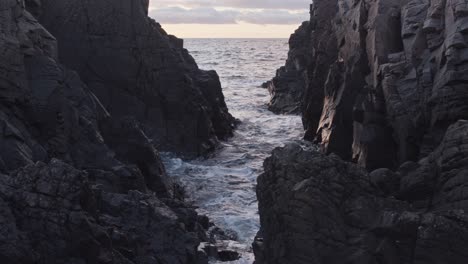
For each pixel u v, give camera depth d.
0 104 24.77
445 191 20.05
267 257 18.84
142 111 39.59
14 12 27.73
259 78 90.56
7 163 22.03
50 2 38.28
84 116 27.86
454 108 26.27
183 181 34.28
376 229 17.61
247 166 38.41
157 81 40.12
